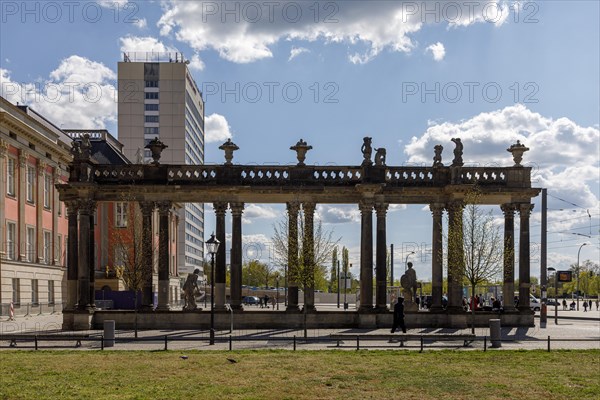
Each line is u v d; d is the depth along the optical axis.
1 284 59.88
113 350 29.44
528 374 22.23
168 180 44.81
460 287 44.16
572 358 26.72
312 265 43.78
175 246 103.06
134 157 161.62
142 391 18.67
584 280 169.00
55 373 21.83
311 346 32.28
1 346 31.64
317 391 18.95
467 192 44.19
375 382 20.52
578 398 18.11
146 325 43.47
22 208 65.50
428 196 45.25
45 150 72.12
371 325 43.56
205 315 43.59
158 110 176.88
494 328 32.41
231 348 30.02
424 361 25.53
